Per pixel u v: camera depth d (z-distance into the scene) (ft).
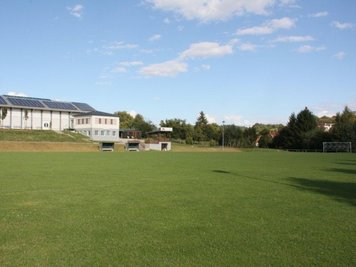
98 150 274.57
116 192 51.75
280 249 25.27
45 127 378.12
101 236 28.40
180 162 127.44
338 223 33.04
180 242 26.84
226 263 22.57
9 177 71.36
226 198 46.73
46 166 100.37
